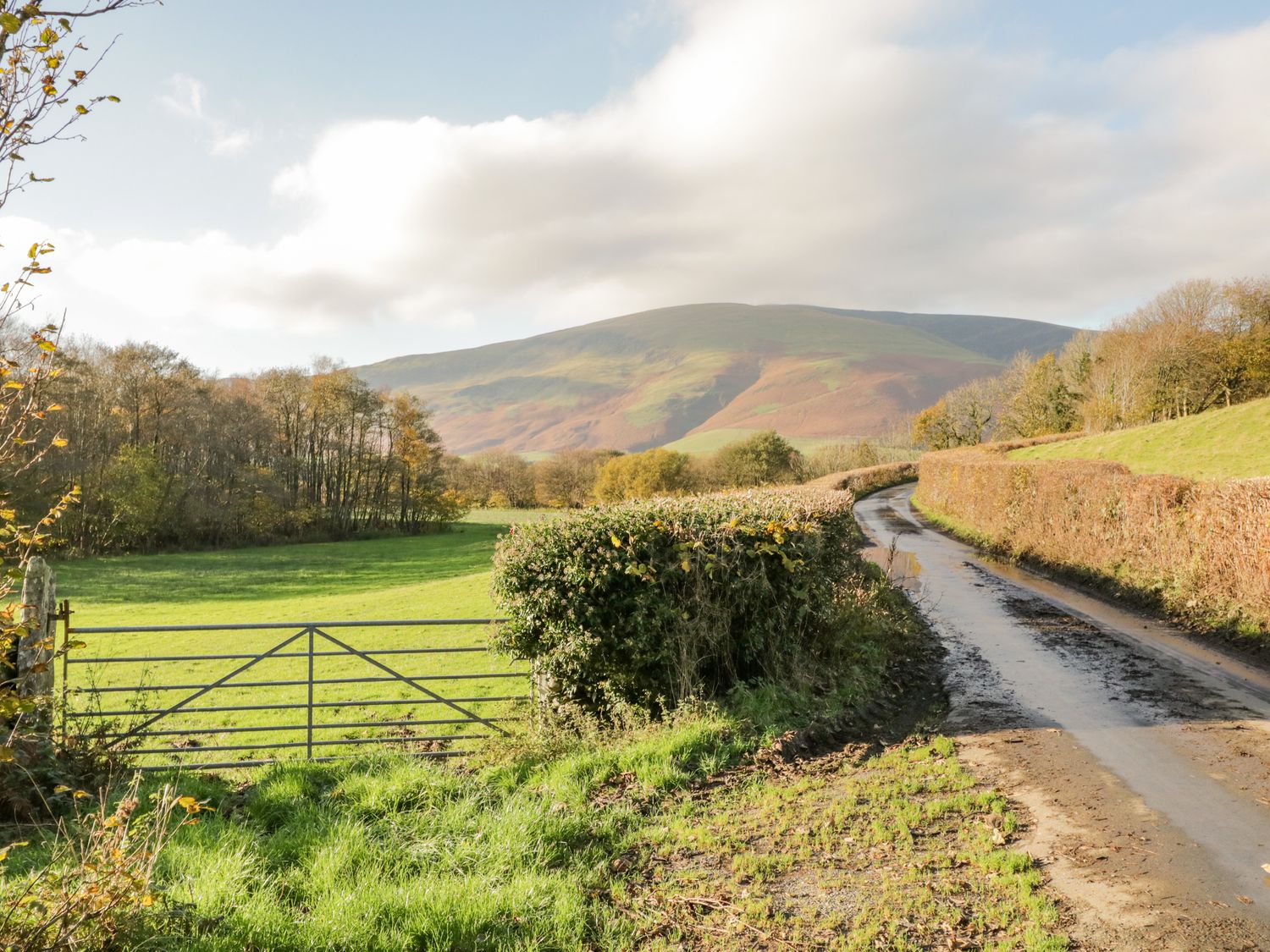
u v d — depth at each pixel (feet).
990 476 95.86
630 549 28.43
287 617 90.48
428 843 18.02
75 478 148.66
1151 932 15.06
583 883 16.97
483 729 36.17
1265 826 19.72
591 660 28.37
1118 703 30.63
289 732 37.11
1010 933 15.15
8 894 12.57
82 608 105.19
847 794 22.03
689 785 22.49
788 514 32.71
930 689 33.71
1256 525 40.83
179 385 203.10
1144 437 151.02
